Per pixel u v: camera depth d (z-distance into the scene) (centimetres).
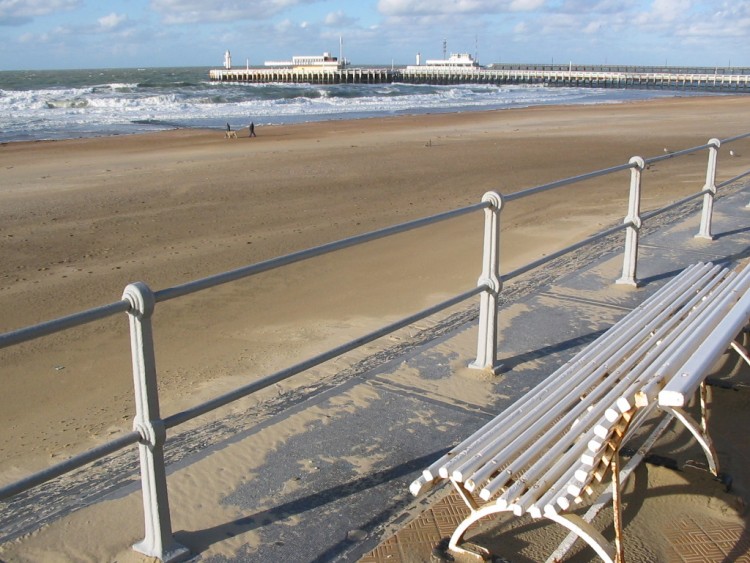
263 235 1217
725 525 303
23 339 223
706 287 470
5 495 225
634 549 288
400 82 12950
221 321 764
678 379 258
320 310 789
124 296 258
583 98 8000
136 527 308
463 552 283
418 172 1997
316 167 2136
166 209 1473
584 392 328
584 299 613
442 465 272
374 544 292
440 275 922
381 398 428
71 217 1400
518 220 1259
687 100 7056
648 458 347
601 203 1416
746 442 370
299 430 390
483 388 441
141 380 264
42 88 8856
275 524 306
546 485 258
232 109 5822
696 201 1095
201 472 349
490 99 7725
